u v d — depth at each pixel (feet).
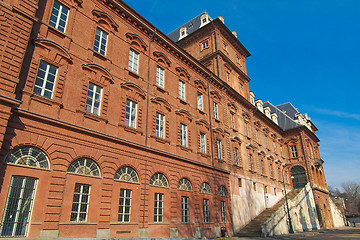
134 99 66.13
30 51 47.32
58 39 52.65
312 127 205.87
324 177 194.49
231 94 112.98
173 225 66.80
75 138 50.49
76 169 49.93
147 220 60.29
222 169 92.99
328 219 173.47
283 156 163.12
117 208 54.90
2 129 39.19
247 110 126.41
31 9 46.93
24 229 40.88
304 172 162.30
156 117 72.43
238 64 128.98
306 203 142.61
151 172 64.95
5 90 40.52
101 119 56.49
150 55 75.66
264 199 121.08
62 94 50.67
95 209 50.85
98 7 63.05
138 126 65.21
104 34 63.87
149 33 76.28
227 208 90.99
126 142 59.72
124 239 53.98
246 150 116.57
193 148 82.69
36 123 45.27
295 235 97.45
